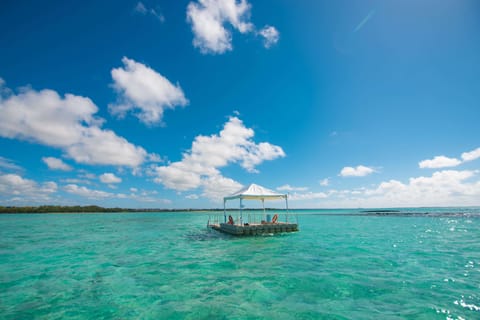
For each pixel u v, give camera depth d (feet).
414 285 24.27
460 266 31.99
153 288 24.56
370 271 29.68
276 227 67.36
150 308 19.75
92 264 35.76
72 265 35.27
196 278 27.76
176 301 21.08
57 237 71.82
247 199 70.64
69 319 17.98
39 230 95.66
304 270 30.40
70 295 23.02
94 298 22.15
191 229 97.96
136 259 38.83
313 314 18.07
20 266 35.01
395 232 77.77
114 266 34.35
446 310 18.45
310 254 40.60
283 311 18.66
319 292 22.66
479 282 25.20
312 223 128.67
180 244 54.80
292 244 51.83
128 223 139.23
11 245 55.62
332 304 19.88
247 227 64.28
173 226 114.93
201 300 21.20
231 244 52.70
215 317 17.87
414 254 40.19
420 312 18.13
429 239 59.77
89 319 17.93
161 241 60.90
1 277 29.37
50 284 26.45
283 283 25.35
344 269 30.66
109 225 122.62
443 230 83.41
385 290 22.98
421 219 153.99
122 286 25.40
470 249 45.16
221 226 78.38
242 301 20.77
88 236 73.97
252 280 26.55
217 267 32.63
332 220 158.51
